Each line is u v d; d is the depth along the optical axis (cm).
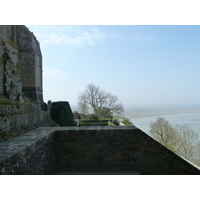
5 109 543
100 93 4256
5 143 387
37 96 1730
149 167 520
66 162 536
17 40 1694
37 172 406
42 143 443
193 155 2409
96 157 536
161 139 2591
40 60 1955
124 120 4131
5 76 630
